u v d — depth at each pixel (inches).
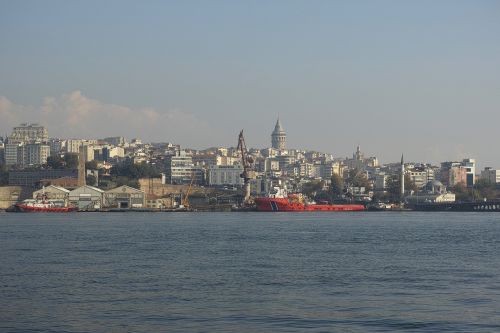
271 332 3216.0
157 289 4212.6
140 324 3348.9
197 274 4840.1
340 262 5575.8
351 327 3302.2
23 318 3452.3
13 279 4576.8
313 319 3444.9
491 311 3607.3
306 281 4530.0
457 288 4264.3
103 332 3213.6
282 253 6323.8
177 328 3280.0
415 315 3523.6
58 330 3245.6
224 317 3484.3
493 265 5398.6
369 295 4033.0
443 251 6579.7
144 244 7313.0
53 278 4626.0
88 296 3983.8
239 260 5708.7
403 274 4857.3
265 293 4089.6
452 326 3316.9
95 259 5753.0
